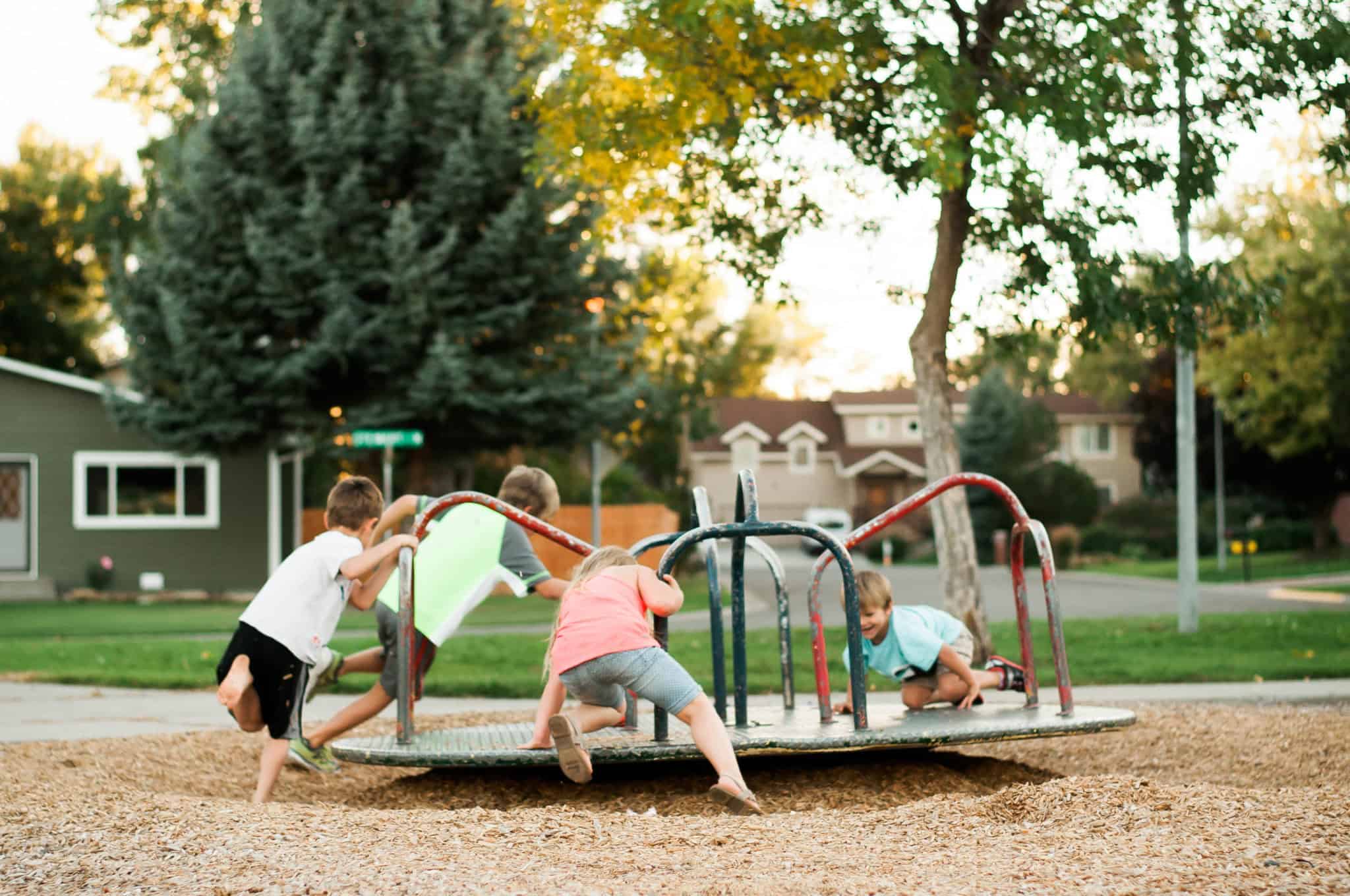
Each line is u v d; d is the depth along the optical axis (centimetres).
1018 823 455
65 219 4625
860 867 384
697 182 1390
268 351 2456
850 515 6838
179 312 2362
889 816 475
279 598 592
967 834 433
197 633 1889
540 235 2434
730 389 7781
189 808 490
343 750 596
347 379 2491
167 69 3334
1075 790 482
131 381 2558
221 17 3212
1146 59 1105
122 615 2212
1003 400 5191
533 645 1481
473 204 2434
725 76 1223
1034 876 360
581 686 569
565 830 443
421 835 434
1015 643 1457
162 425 2489
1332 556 4162
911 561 5294
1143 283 1281
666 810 583
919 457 6831
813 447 6912
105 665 1346
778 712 714
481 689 1108
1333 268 3200
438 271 2403
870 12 1136
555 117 1359
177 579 2886
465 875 378
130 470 2866
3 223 4588
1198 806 449
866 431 7006
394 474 2762
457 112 2428
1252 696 1040
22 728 884
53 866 402
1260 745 737
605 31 1275
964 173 1213
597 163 1357
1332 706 987
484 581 638
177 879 380
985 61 1162
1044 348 1614
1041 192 1195
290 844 420
